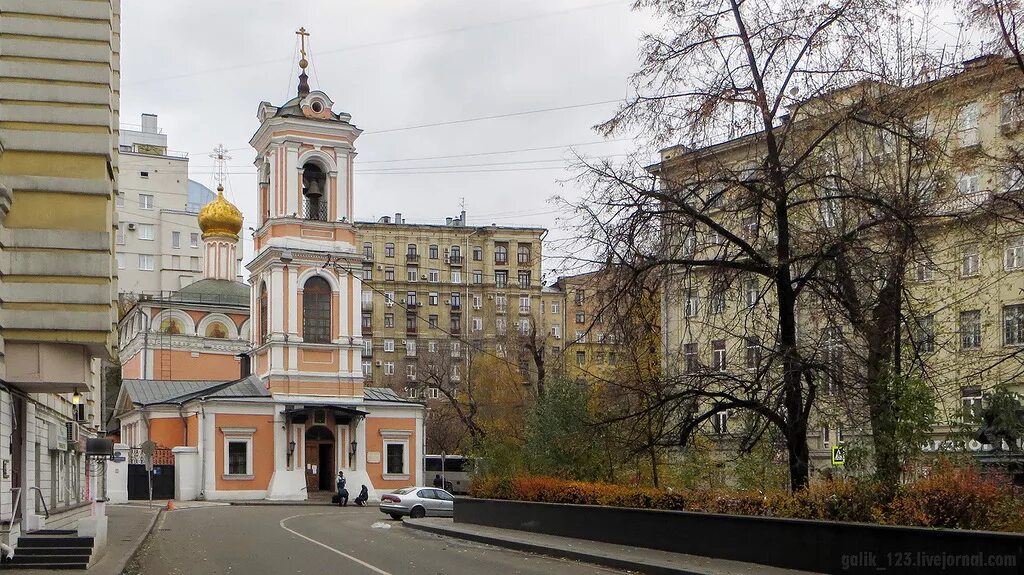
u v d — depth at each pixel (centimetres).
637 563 2066
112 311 2314
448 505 4353
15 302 2083
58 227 2138
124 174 10662
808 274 2112
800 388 2152
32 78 2175
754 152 2359
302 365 5916
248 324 7569
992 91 2320
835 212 2195
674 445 2462
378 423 6134
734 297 2278
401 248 11431
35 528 2427
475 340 9681
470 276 11544
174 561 2327
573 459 3169
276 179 5903
